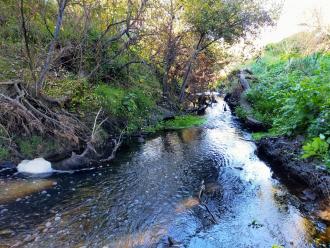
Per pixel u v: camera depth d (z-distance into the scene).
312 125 6.90
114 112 9.65
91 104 8.94
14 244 4.26
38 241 4.35
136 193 5.93
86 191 5.95
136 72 13.23
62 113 7.83
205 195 5.91
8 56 8.45
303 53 17.08
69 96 8.30
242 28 13.54
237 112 13.59
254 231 4.73
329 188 5.30
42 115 7.21
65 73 9.45
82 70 10.04
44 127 7.18
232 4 12.74
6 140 6.86
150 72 14.22
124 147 9.02
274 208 5.43
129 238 4.48
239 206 5.53
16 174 6.47
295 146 7.21
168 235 4.58
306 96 7.37
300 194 5.82
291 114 8.39
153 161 7.82
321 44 16.89
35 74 7.70
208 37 14.39
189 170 7.23
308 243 4.37
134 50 12.45
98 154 7.75
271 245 4.38
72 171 6.92
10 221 4.82
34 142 7.09
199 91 17.66
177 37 13.55
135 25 11.33
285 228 4.79
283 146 7.52
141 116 11.36
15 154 6.82
